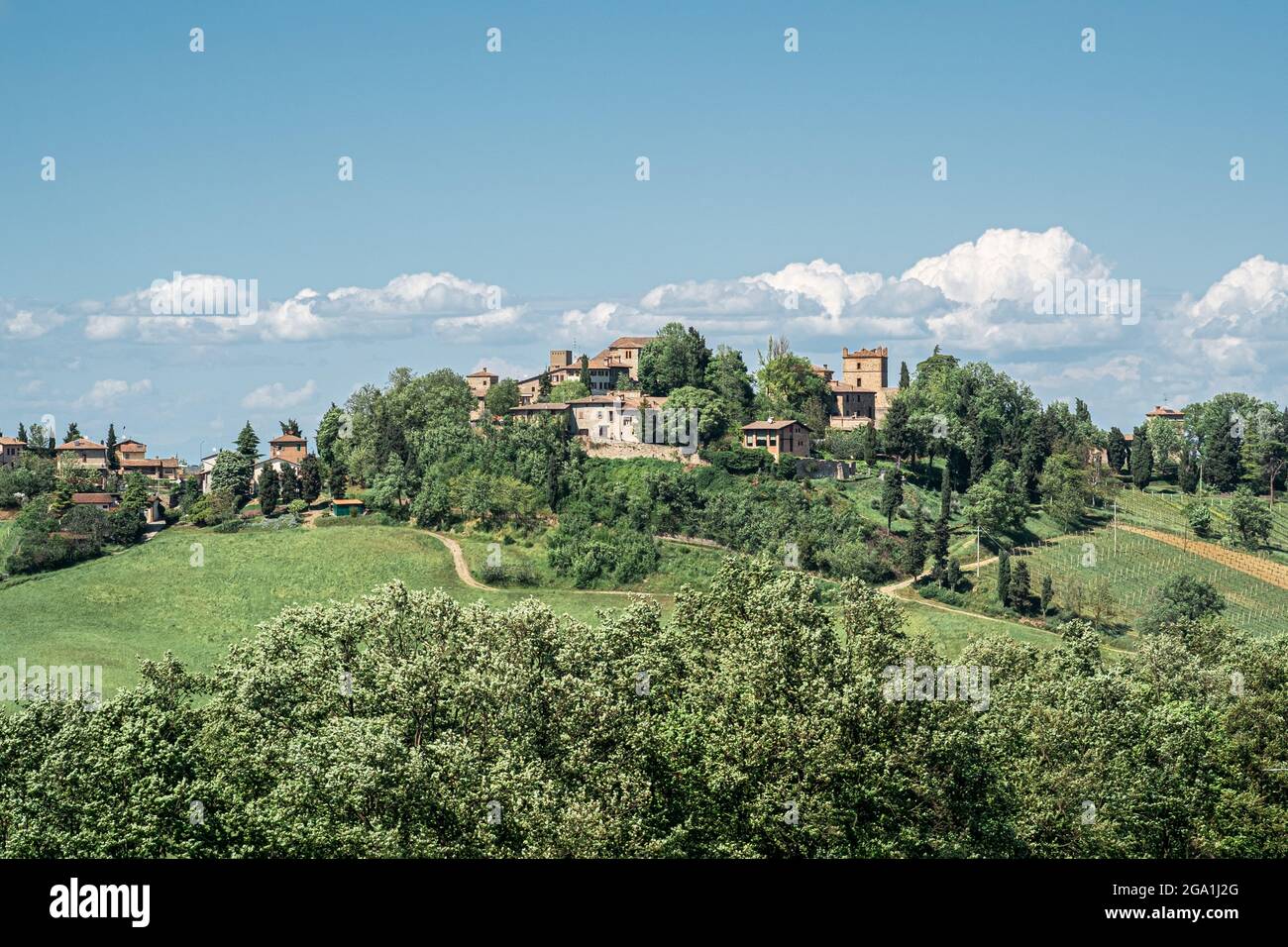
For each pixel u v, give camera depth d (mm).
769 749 89188
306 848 79312
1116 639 199250
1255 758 101188
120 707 87938
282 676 92375
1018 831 92500
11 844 75375
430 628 100250
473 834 81250
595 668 93375
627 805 84812
